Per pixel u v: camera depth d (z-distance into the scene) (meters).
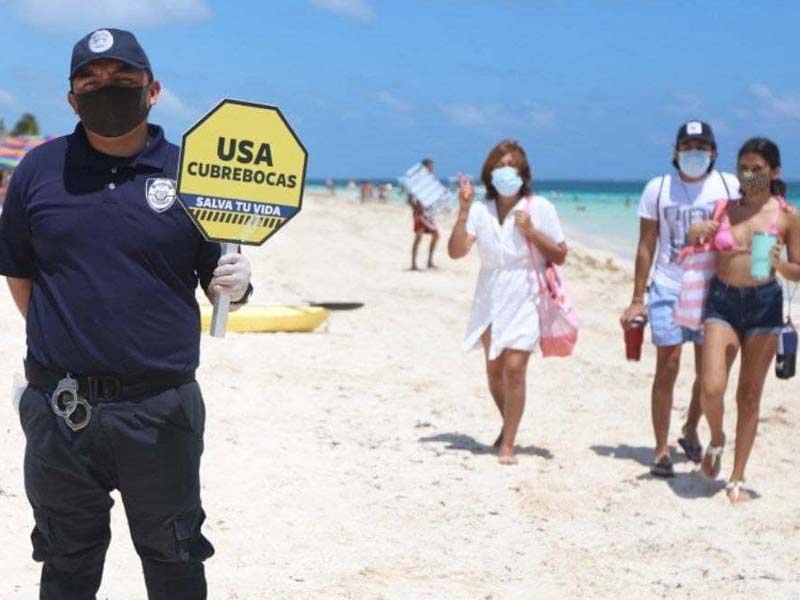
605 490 7.20
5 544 5.49
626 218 69.44
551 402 9.73
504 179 7.37
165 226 3.59
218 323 3.70
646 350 12.70
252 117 3.64
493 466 7.61
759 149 6.77
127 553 5.54
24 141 24.69
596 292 19.53
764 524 6.63
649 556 6.05
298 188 3.71
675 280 7.55
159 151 3.64
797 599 5.48
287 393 9.09
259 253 22.53
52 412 3.61
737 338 6.94
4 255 3.70
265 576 5.40
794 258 6.94
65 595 3.87
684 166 7.35
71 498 3.69
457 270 21.92
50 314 3.59
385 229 34.91
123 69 3.44
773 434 8.85
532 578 5.64
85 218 3.54
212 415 8.12
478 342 8.07
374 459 7.57
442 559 5.84
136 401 3.60
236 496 6.54
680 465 7.89
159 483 3.68
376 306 15.65
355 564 5.66
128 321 3.55
